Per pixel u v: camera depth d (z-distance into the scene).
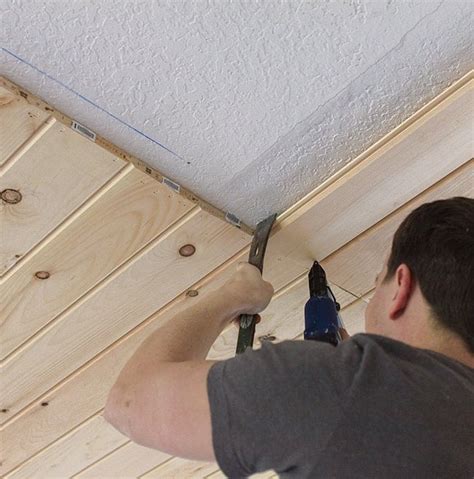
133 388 0.91
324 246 1.33
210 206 1.26
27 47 0.98
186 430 0.82
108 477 2.10
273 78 1.04
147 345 0.98
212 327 1.05
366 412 0.77
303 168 1.20
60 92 1.05
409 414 0.77
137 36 0.98
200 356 1.00
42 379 1.63
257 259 1.25
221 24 0.97
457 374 0.83
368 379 0.79
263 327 1.54
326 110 1.10
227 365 0.84
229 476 0.80
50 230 1.23
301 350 0.83
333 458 0.75
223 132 1.13
